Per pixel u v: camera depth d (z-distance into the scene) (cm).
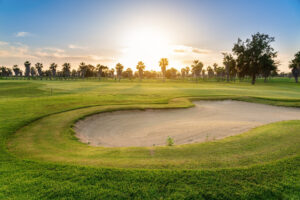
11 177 500
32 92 3300
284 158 609
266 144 764
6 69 16925
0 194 427
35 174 518
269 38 6750
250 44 7006
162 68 10962
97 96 2642
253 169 538
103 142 1059
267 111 1933
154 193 436
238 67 7594
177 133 1192
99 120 1470
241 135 930
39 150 753
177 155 671
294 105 2092
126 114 1661
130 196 426
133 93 3117
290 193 437
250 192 440
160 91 3503
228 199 420
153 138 1120
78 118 1381
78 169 544
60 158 652
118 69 12725
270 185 466
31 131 1052
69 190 445
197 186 462
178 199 416
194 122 1468
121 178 495
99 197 421
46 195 427
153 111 1775
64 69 15638
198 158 633
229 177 498
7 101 1986
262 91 3569
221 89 3972
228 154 666
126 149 772
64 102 2005
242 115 1756
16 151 728
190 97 2522
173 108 1862
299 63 8100
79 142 960
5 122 1168
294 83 7931
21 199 411
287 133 911
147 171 529
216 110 1938
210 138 1070
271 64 6700
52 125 1185
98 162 604
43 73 18288
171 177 498
